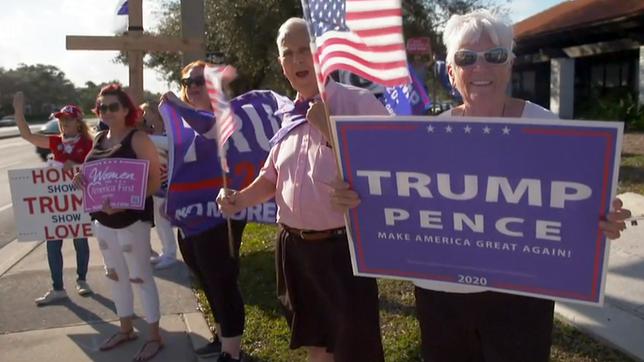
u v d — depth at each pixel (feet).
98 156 12.71
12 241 25.48
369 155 7.09
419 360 11.73
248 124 12.30
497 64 6.86
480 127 6.49
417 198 7.06
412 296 14.92
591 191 6.25
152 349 12.90
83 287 16.98
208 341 13.47
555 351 11.55
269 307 15.06
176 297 16.55
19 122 16.26
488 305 7.26
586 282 6.57
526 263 6.79
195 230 11.73
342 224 8.83
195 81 12.00
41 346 13.60
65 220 16.33
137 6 19.44
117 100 12.67
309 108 8.41
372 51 7.06
